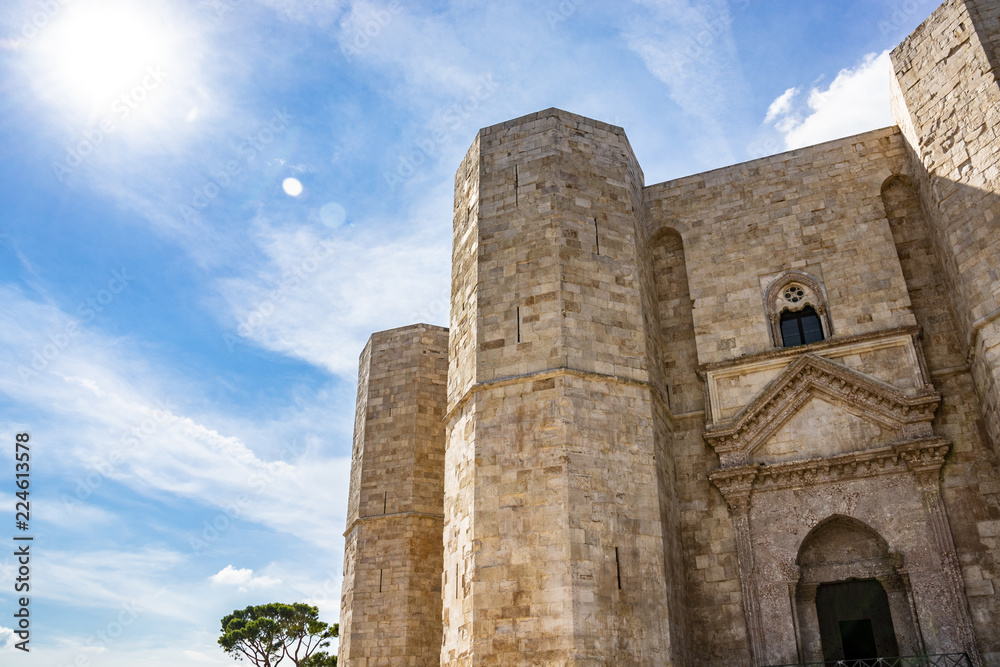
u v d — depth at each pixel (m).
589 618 19.67
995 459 20.94
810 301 24.95
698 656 22.12
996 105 20.75
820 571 22.33
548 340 22.95
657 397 23.83
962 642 19.62
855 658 21.48
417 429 35.06
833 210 25.67
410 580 32.06
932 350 23.02
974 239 20.70
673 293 27.17
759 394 23.72
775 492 22.88
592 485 21.28
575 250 24.45
